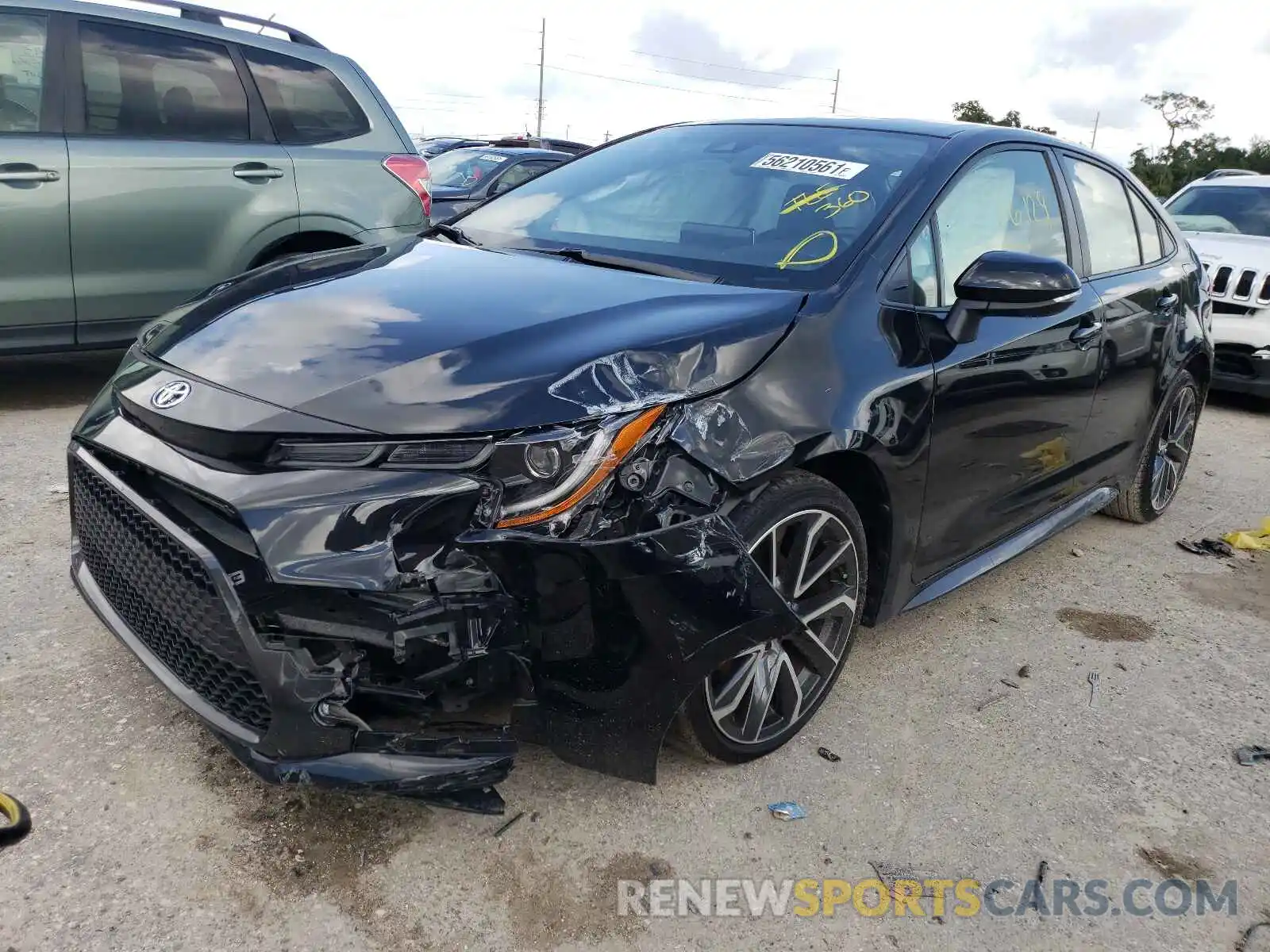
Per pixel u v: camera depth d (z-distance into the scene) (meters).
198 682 2.10
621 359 2.14
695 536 2.08
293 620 1.87
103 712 2.54
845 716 2.87
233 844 2.12
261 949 1.88
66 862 2.04
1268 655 3.51
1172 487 4.84
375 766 1.90
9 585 3.15
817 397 2.43
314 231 5.36
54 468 4.20
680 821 2.33
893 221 2.87
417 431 1.93
